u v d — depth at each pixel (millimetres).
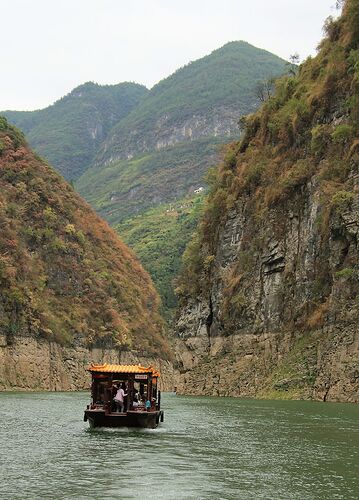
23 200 128625
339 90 71688
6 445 29953
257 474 23156
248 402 58875
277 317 70500
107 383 37000
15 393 87000
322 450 28484
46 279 120375
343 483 21750
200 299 85562
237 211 82812
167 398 69188
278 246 72688
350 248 60938
